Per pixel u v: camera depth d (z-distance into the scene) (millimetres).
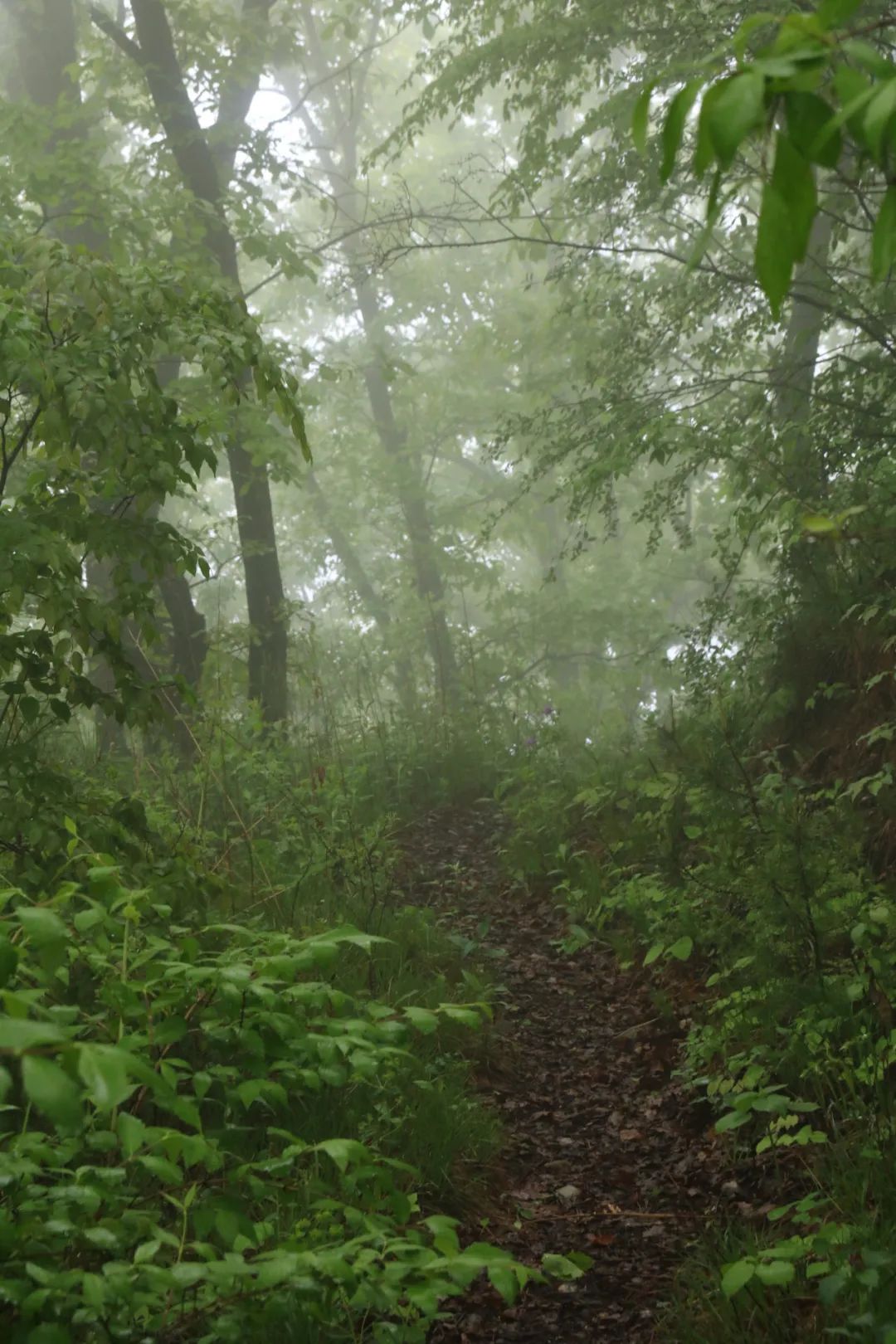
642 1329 3414
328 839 6812
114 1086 1512
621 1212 4168
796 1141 3992
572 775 9477
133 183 10977
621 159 9805
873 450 7113
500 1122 4793
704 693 8430
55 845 3857
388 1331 2834
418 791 10398
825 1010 4395
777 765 6633
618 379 9984
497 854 8797
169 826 5676
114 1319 2113
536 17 9875
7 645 4082
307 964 2615
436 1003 5430
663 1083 5207
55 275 4074
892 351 7930
